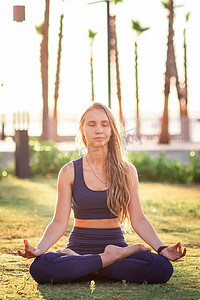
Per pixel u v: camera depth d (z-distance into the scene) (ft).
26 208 22.43
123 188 10.41
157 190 31.07
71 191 10.53
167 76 73.61
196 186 34.22
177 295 9.07
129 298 8.89
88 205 10.27
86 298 8.90
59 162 40.19
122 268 9.91
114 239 10.36
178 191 30.58
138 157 38.34
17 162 37.01
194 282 10.11
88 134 10.50
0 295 9.14
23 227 17.78
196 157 38.22
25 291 9.42
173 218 20.31
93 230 10.31
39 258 9.95
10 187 30.71
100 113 10.61
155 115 71.82
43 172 39.81
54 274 9.80
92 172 10.44
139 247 10.14
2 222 18.61
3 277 10.56
